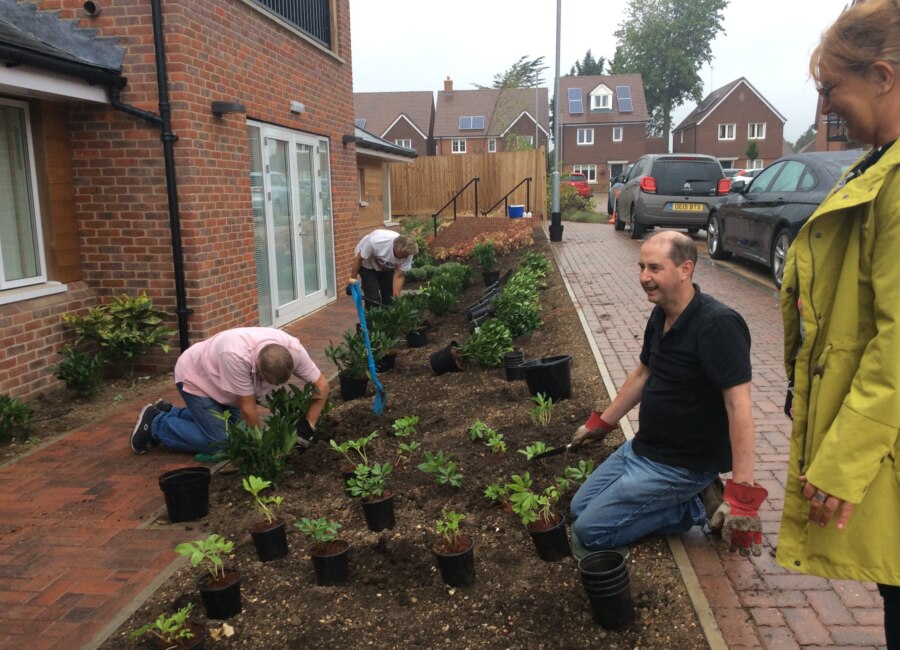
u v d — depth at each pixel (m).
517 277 10.05
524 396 5.91
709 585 3.24
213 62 7.64
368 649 2.95
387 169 19.38
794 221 9.02
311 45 10.55
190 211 7.25
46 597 3.48
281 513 4.18
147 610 3.32
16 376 6.34
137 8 6.96
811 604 3.09
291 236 10.12
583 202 29.97
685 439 3.30
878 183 1.78
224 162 7.90
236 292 8.19
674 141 72.38
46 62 5.93
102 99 6.91
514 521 3.89
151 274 7.40
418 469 4.62
